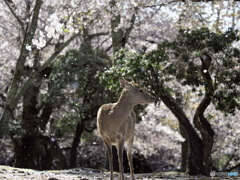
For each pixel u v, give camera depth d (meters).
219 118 18.89
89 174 9.23
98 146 22.83
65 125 16.30
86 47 16.81
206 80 11.14
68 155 23.36
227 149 20.94
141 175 10.23
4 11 17.36
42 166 20.75
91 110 16.30
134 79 11.21
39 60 18.03
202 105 11.28
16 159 17.95
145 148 21.22
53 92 16.22
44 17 17.08
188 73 11.33
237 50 11.28
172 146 21.06
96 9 11.02
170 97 11.54
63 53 18.83
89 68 15.78
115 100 14.35
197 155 11.27
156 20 17.92
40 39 9.00
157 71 11.38
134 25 17.73
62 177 6.98
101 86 15.82
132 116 7.45
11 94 12.89
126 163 14.80
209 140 11.26
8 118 12.80
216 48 10.96
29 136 17.91
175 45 11.54
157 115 20.05
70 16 10.57
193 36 11.20
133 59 11.28
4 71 18.31
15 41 18.09
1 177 6.65
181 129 15.80
